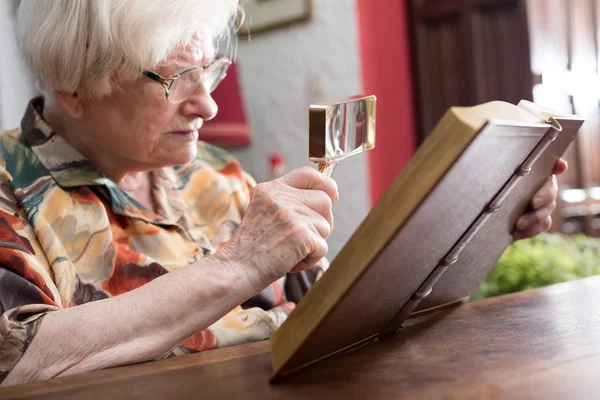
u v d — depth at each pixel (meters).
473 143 0.44
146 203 1.08
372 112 0.73
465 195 0.51
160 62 0.92
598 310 0.76
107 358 0.69
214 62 0.98
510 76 3.03
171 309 0.71
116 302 0.72
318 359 0.58
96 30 0.87
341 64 3.35
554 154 0.78
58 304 0.83
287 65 3.62
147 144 0.97
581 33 2.78
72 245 0.92
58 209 0.93
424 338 0.67
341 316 0.52
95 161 1.00
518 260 2.03
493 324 0.72
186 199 1.15
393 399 0.48
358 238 0.50
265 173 3.88
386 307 0.60
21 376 0.67
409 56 3.46
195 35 0.95
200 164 1.21
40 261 0.87
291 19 3.52
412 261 0.55
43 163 0.95
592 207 2.98
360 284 0.49
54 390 0.58
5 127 3.07
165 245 1.02
